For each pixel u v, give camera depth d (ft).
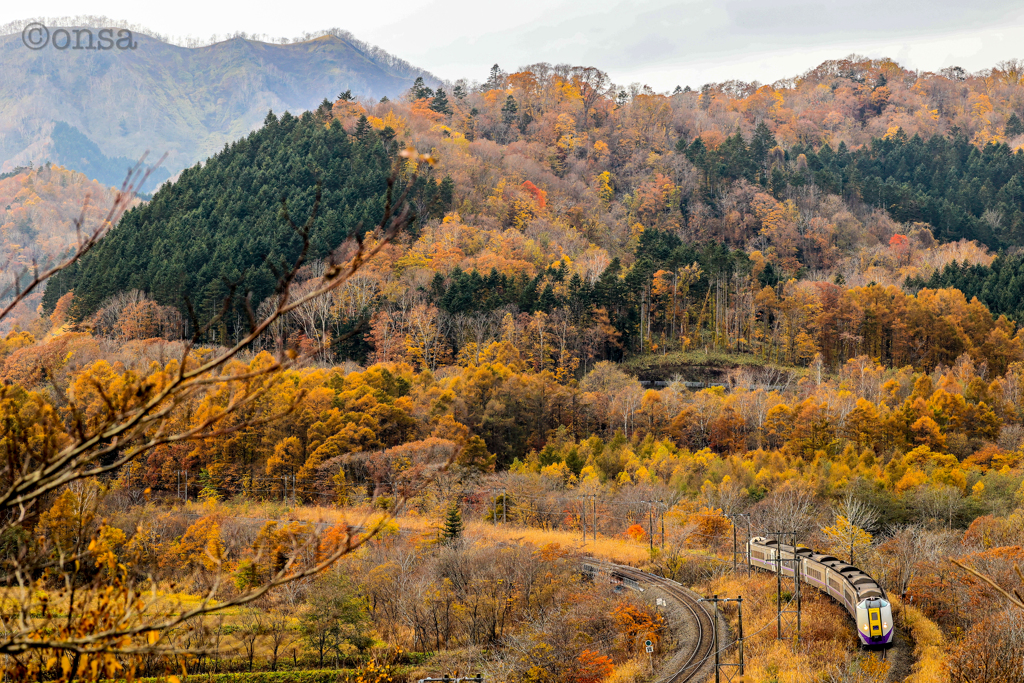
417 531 259.19
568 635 201.05
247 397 29.09
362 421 366.43
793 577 249.14
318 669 185.98
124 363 344.28
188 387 27.73
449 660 188.85
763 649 198.39
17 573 40.09
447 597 216.54
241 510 293.02
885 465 365.40
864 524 294.25
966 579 216.33
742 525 304.09
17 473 30.40
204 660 179.63
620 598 229.45
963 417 403.13
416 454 338.13
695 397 458.09
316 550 33.86
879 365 533.55
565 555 254.06
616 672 186.70
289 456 342.85
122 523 197.77
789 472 345.92
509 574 228.22
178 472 326.44
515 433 419.95
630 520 320.50
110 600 42.32
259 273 498.69
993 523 270.46
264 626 190.19
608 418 437.17
